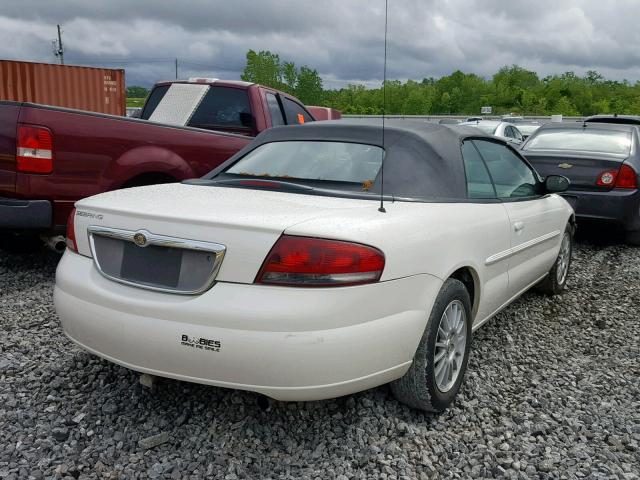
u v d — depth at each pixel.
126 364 2.73
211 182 3.45
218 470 2.67
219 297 2.53
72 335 2.92
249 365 2.49
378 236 2.67
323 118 11.77
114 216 2.85
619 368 3.98
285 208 2.78
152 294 2.67
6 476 2.55
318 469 2.70
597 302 5.43
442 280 2.98
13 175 4.80
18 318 4.43
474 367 3.87
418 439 2.97
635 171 7.53
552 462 2.82
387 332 2.67
